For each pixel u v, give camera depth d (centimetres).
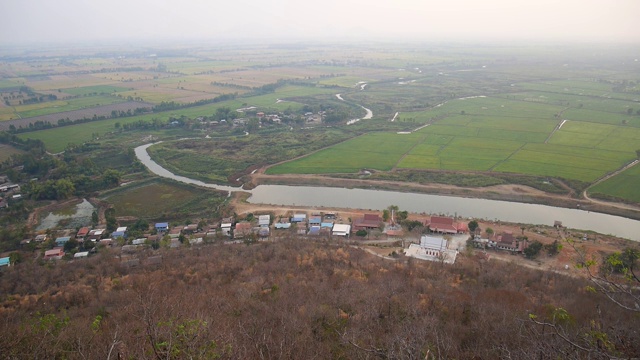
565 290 6191
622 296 4897
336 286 6153
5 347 3522
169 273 7069
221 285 6494
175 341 2778
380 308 5088
